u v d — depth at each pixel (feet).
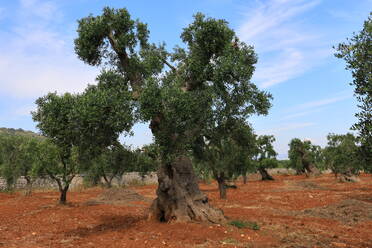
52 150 81.71
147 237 42.14
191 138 50.03
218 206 77.15
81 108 41.57
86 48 53.62
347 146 152.76
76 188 158.10
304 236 43.57
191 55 54.29
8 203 92.84
